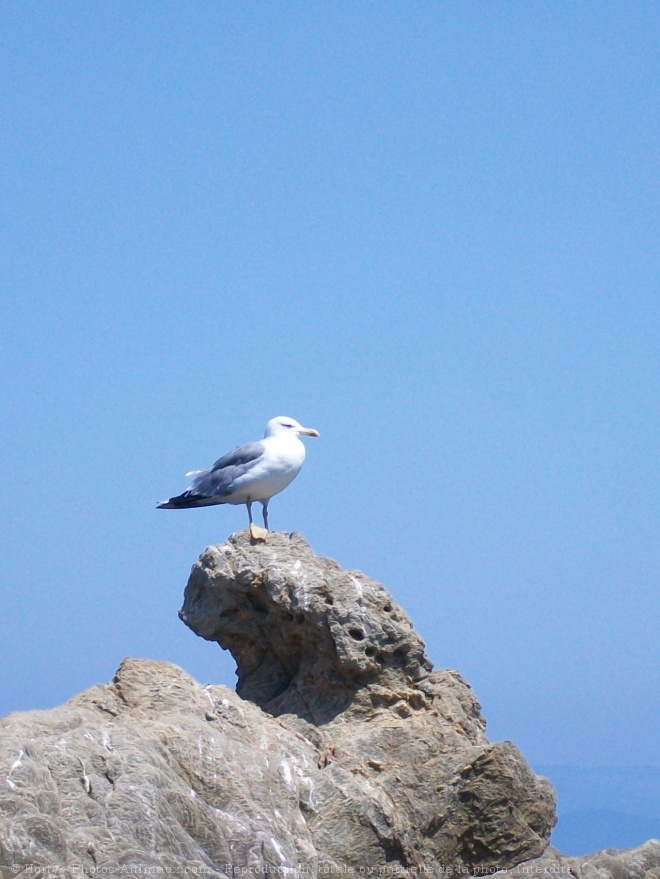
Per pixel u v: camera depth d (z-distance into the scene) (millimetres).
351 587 20922
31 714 17578
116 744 16203
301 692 21375
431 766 19609
